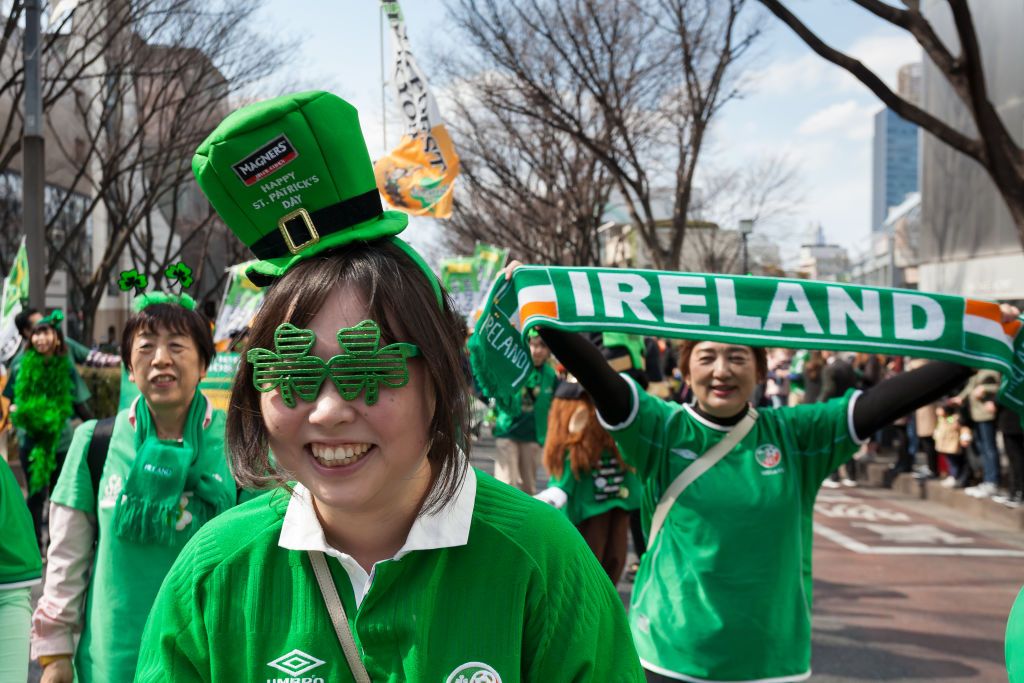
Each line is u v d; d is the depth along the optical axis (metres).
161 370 2.62
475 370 2.99
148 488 2.53
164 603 1.37
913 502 10.27
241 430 1.33
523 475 7.19
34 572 2.38
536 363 6.93
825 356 13.71
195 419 2.70
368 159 1.31
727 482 2.99
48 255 20.33
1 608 2.30
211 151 1.26
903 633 5.47
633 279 3.02
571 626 1.34
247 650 1.31
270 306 1.27
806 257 49.34
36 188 10.23
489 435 12.70
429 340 1.26
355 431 1.22
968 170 15.57
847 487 11.44
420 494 1.34
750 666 2.89
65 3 9.81
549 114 15.51
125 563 2.54
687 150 16.67
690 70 14.93
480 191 23.81
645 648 3.03
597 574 1.42
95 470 2.66
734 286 3.03
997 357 2.93
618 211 41.25
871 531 8.54
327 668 1.29
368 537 1.33
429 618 1.29
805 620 3.01
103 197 17.64
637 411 3.05
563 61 15.68
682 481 3.02
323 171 1.27
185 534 2.56
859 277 39.12
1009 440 8.97
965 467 10.03
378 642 1.28
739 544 2.93
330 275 1.25
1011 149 7.96
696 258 36.00
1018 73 13.30
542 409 6.92
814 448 3.05
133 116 19.86
